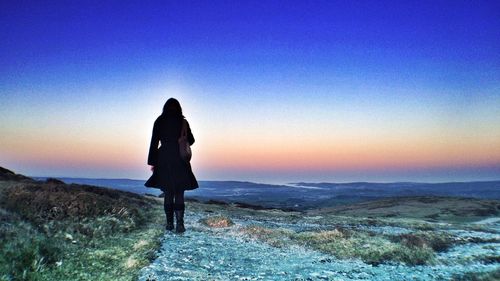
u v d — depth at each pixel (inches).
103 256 359.3
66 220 464.8
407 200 2484.0
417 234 650.8
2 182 704.4
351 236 573.3
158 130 493.0
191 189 512.7
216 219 682.8
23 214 424.8
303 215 1280.8
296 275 349.1
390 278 355.6
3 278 253.4
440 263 447.8
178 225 526.3
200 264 362.0
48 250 330.6
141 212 690.2
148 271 315.6
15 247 307.6
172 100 495.8
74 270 307.7
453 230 979.9
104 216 526.6
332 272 368.2
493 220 1651.1
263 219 966.4
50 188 603.2
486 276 371.2
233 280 315.9
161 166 499.2
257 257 420.8
